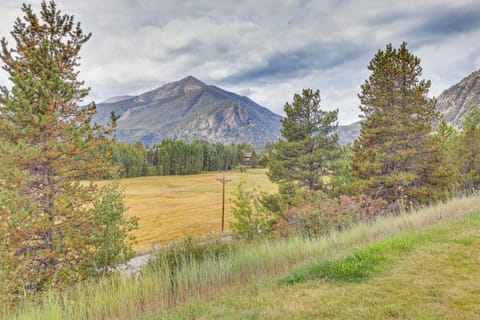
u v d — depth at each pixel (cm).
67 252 855
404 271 486
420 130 1673
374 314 350
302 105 2056
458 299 375
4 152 786
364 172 1752
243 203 1505
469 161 1966
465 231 689
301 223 1120
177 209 4453
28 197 842
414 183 1712
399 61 1764
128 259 947
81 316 460
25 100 805
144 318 429
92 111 1012
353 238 800
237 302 435
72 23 1000
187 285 540
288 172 2003
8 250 728
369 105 1859
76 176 949
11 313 554
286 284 493
